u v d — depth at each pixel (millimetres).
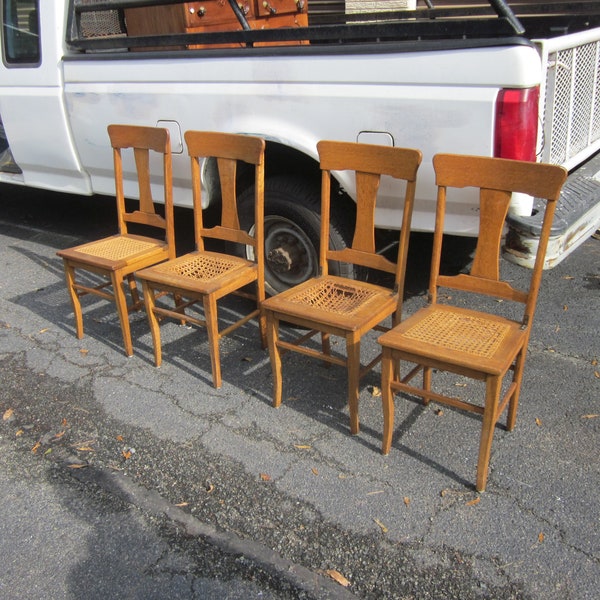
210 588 2016
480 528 2164
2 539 2238
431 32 2654
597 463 2424
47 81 3895
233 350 3355
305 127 3031
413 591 1964
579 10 3852
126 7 3396
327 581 2016
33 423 2848
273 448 2604
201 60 3250
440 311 2574
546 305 3605
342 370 3141
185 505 2346
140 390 3043
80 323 3506
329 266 3283
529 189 2307
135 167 3771
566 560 2027
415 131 2742
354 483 2391
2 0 3900
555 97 2793
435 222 2785
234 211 3154
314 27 2910
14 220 5559
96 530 2260
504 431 2623
